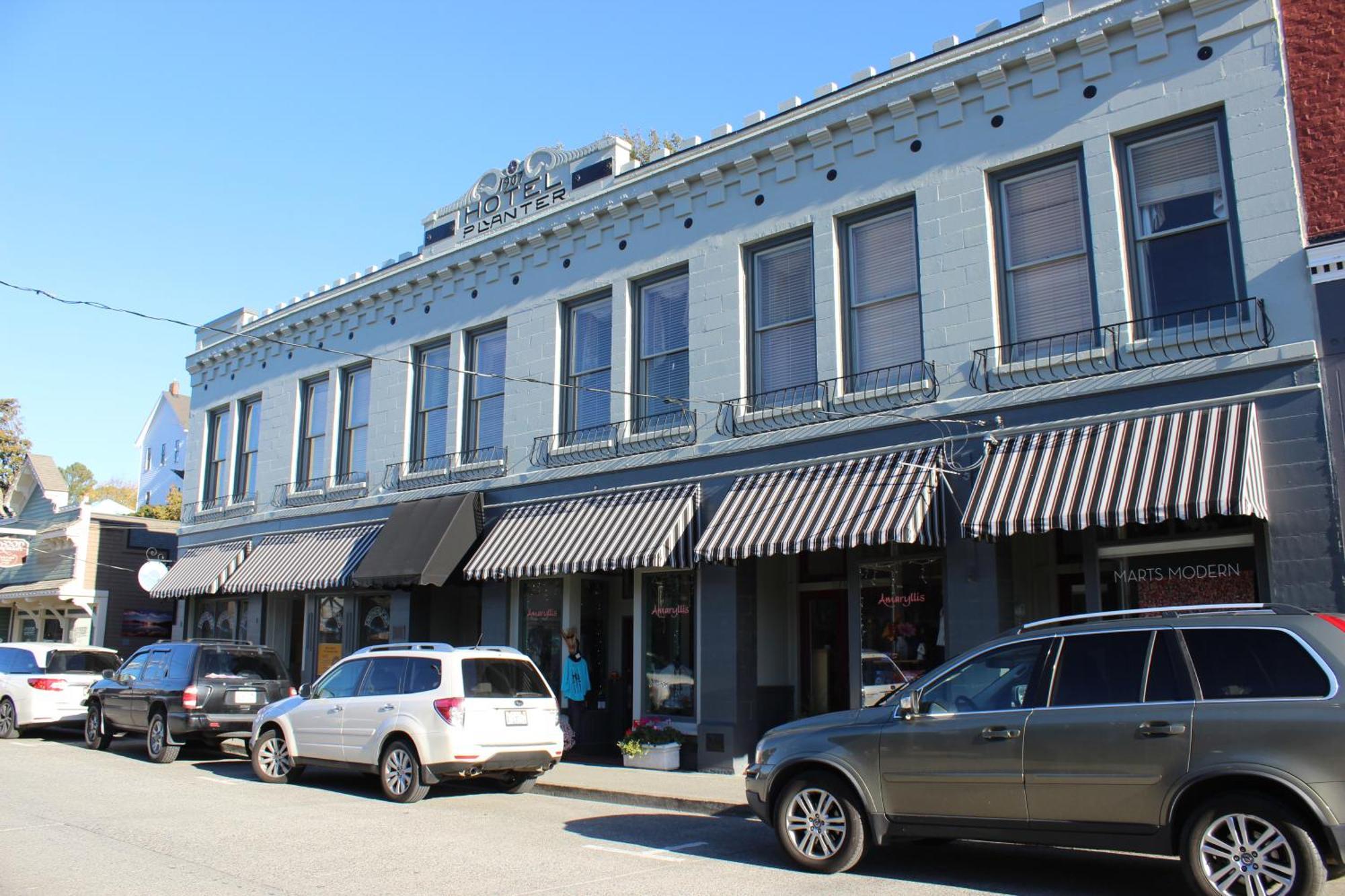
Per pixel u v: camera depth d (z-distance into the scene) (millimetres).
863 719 8391
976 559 11922
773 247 14766
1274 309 10445
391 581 17094
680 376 15602
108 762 15523
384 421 20141
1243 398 10414
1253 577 10562
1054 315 12055
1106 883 7836
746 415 14336
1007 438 11789
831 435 13438
